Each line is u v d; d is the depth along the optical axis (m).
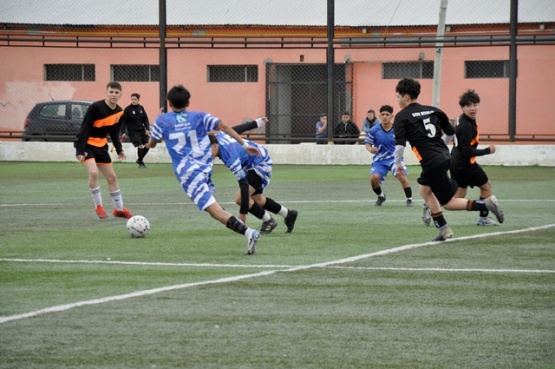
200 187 25.47
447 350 15.72
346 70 78.38
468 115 31.53
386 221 33.94
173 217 35.47
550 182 51.41
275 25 78.06
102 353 15.41
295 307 18.95
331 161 66.69
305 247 27.23
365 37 76.75
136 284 21.34
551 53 72.00
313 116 77.94
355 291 20.61
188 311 18.53
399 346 15.97
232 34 78.75
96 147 34.91
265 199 30.30
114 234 30.44
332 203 40.66
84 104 72.75
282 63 77.94
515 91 63.53
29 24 78.75
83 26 79.31
